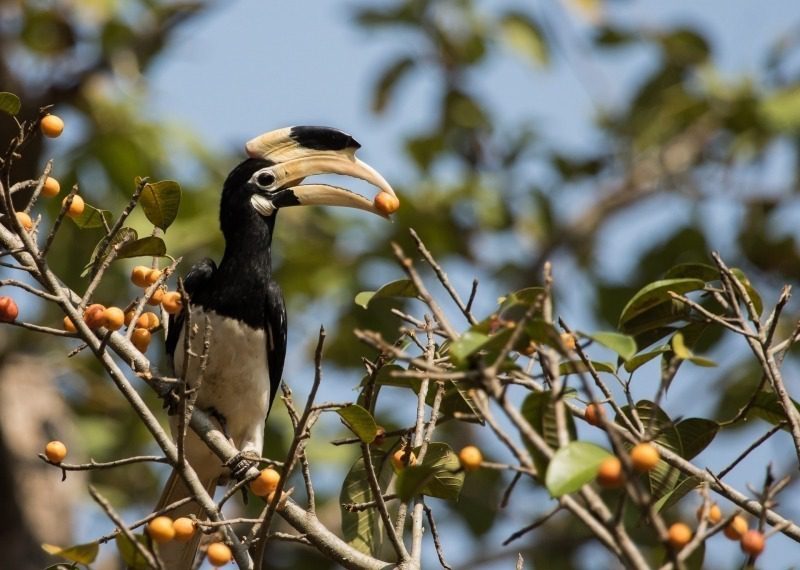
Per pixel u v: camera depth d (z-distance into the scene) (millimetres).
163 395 7207
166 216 6422
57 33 12227
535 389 5477
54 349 12750
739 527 4711
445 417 6289
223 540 5758
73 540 12320
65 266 11438
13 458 12172
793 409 5480
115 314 5941
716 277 6105
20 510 12039
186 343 5785
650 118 14109
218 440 7297
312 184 8477
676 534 4484
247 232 8352
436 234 13508
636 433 5418
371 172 8328
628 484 4336
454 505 12930
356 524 6457
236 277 8219
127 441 12836
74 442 12672
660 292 5691
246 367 8141
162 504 7703
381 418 12273
